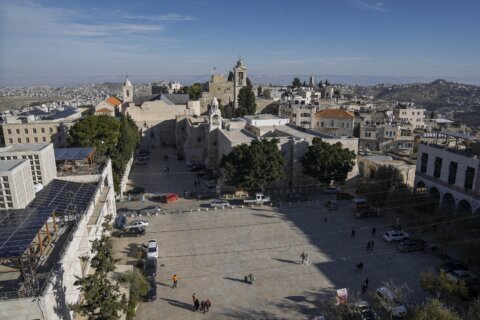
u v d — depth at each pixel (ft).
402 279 141.28
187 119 397.19
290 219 202.49
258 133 307.78
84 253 129.08
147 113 433.07
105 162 204.03
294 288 135.95
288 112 464.24
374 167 260.01
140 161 345.92
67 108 488.85
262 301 128.26
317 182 258.16
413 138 377.91
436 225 183.83
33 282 91.40
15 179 127.34
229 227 191.21
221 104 548.72
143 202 231.91
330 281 140.56
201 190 258.37
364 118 451.53
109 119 281.54
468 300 125.59
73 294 111.04
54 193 155.43
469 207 193.77
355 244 171.63
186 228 189.88
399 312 117.19
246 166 226.38
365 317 114.11
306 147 253.44
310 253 162.81
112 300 97.40
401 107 568.00
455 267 143.02
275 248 167.63
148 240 175.42
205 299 129.59
